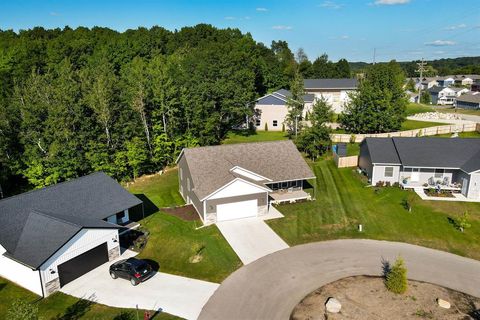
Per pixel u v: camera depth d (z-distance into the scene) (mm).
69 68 62906
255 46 104938
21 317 17594
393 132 58625
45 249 23141
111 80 50062
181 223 32156
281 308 20938
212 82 58844
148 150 47594
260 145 39344
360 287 22781
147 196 39719
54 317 20703
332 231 30469
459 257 26516
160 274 24812
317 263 25641
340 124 66250
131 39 100938
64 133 40938
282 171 37188
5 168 40719
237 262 25891
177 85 56750
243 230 30672
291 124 58688
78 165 41938
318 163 49469
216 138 58281
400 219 32469
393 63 62344
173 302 21672
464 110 85938
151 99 48625
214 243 28531
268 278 23891
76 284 23922
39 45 87062
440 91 117062
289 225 31562
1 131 40531
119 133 45938
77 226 24375
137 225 31078
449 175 39594
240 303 21438
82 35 105062
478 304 21234
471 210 34000
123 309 21125
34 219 26078
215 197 31766
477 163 37031
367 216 33188
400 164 39750
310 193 39031
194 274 24641
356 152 52281
